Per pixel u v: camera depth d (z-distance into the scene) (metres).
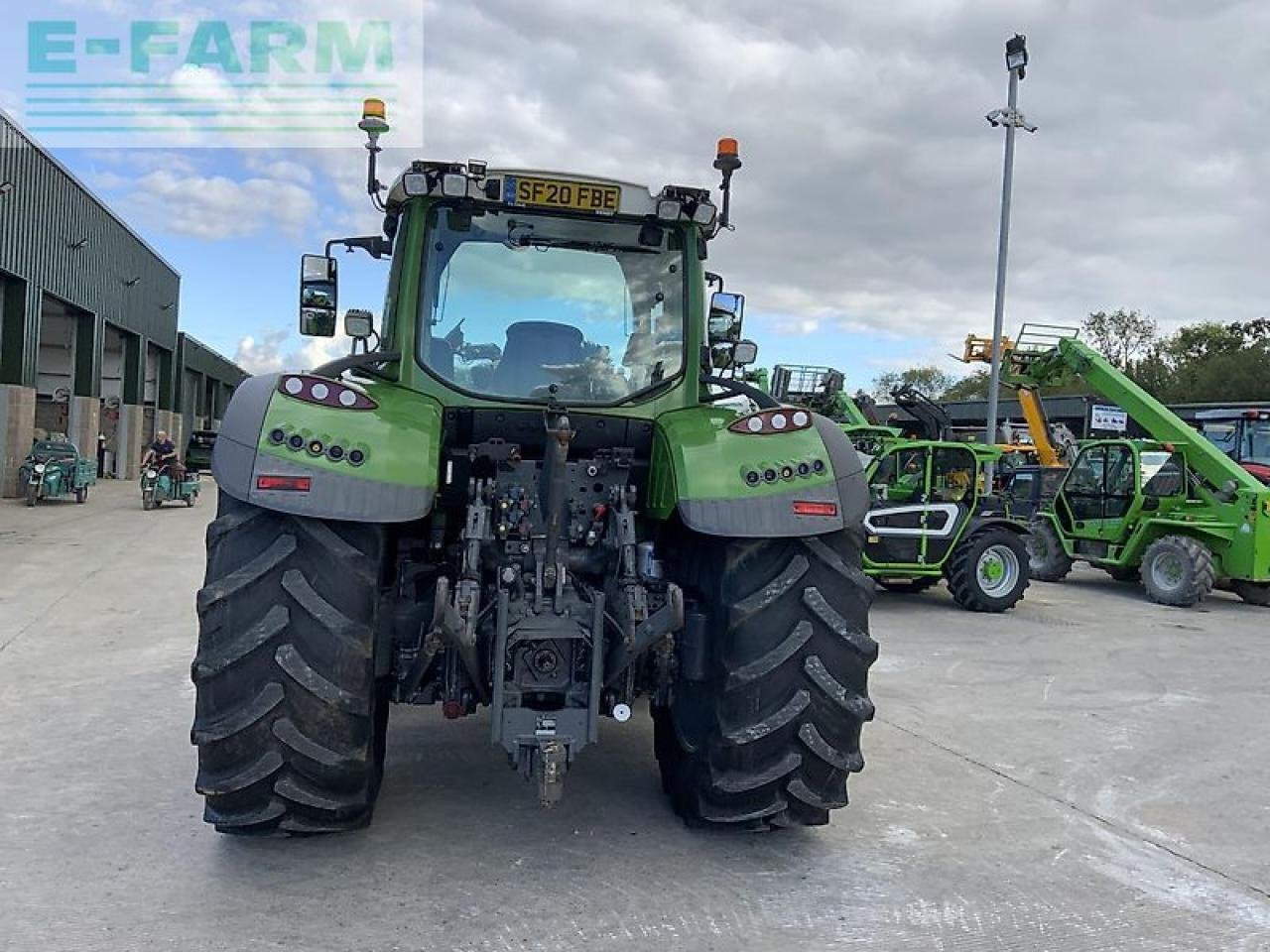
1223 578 11.53
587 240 4.09
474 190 3.87
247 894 3.12
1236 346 58.28
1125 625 9.65
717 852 3.60
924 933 3.07
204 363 43.06
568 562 3.60
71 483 19.45
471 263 4.01
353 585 3.21
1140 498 11.79
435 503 3.70
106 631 7.29
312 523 3.21
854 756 3.49
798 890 3.33
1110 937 3.10
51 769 4.27
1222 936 3.14
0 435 20.12
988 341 19.11
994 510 11.97
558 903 3.15
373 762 3.65
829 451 3.54
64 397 25.64
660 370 4.12
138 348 30.69
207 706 3.14
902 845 3.77
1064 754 5.10
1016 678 6.96
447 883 3.26
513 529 3.65
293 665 3.12
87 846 3.46
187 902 3.06
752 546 3.51
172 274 35.53
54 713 5.12
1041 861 3.69
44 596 8.76
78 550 12.12
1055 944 3.04
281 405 3.20
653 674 3.61
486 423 3.96
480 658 3.44
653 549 3.82
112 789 4.02
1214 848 3.88
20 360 20.45
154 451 19.31
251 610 3.14
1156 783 4.67
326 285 4.48
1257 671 7.43
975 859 3.68
